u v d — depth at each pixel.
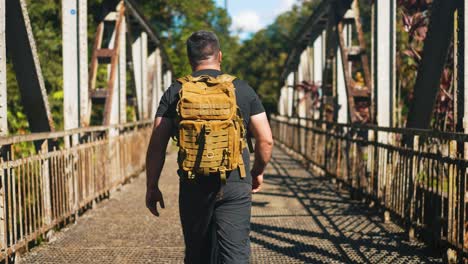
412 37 11.14
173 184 10.89
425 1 11.05
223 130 3.15
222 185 3.24
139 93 14.98
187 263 3.42
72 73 8.34
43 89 6.34
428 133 5.38
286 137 21.27
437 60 6.05
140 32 15.11
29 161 5.55
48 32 19.88
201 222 3.33
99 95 9.76
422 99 6.45
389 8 7.95
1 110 5.00
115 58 10.00
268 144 3.37
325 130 11.82
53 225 6.23
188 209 3.33
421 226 5.73
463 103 5.08
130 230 6.64
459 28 5.18
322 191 9.84
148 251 5.67
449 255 5.01
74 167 7.16
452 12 5.48
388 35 7.97
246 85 3.37
